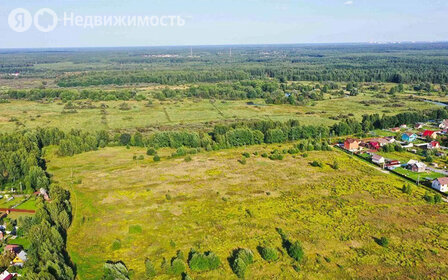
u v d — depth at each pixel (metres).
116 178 104.44
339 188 94.00
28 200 92.69
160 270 60.94
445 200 87.56
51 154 131.50
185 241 69.69
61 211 77.06
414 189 93.81
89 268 62.44
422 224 75.12
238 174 106.00
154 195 91.38
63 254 66.12
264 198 88.38
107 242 70.25
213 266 60.88
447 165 113.81
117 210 83.38
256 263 62.06
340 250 65.69
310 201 86.31
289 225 74.69
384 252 64.94
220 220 77.44
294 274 59.03
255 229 73.38
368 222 75.69
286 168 111.06
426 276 58.31
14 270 60.91
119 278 57.44
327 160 119.19
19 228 73.62
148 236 71.88
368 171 108.00
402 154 126.00
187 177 103.94
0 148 116.06
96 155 130.25
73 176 107.44
